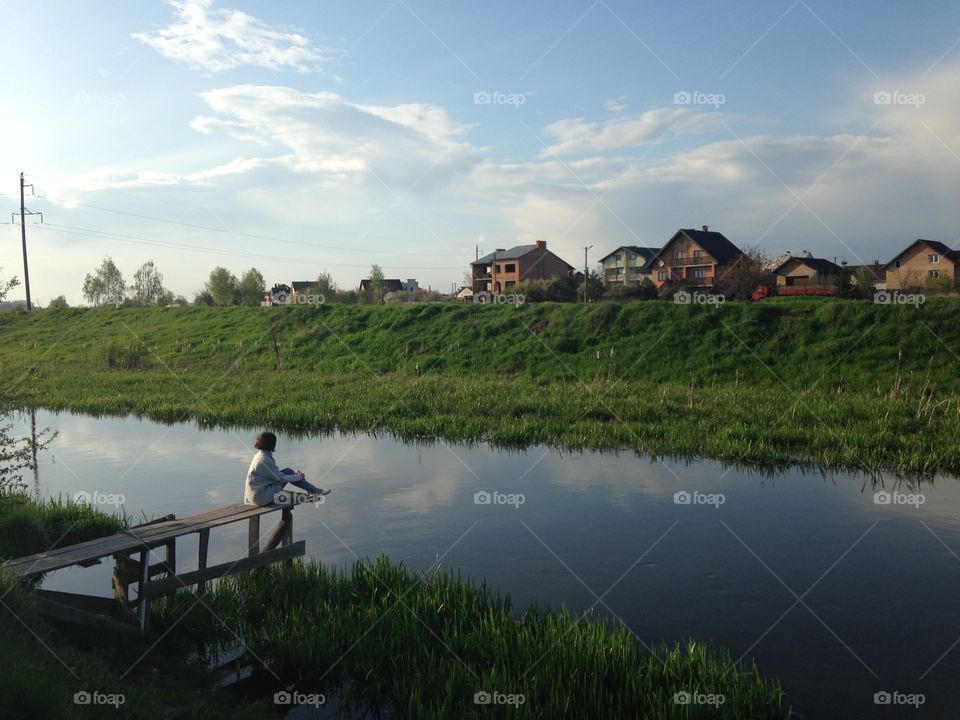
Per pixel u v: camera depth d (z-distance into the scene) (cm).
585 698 681
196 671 755
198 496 1505
